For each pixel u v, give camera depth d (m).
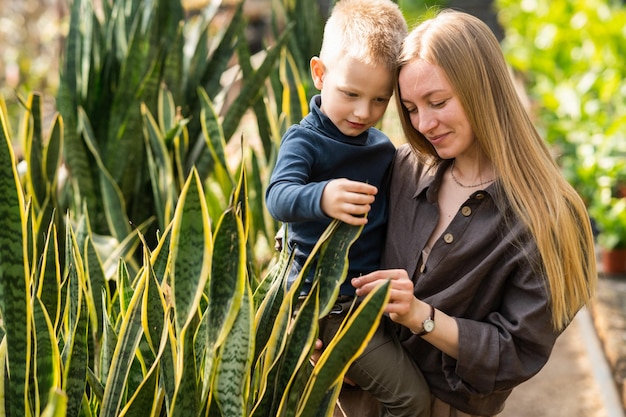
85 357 1.67
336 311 1.86
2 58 8.27
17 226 1.52
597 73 6.20
